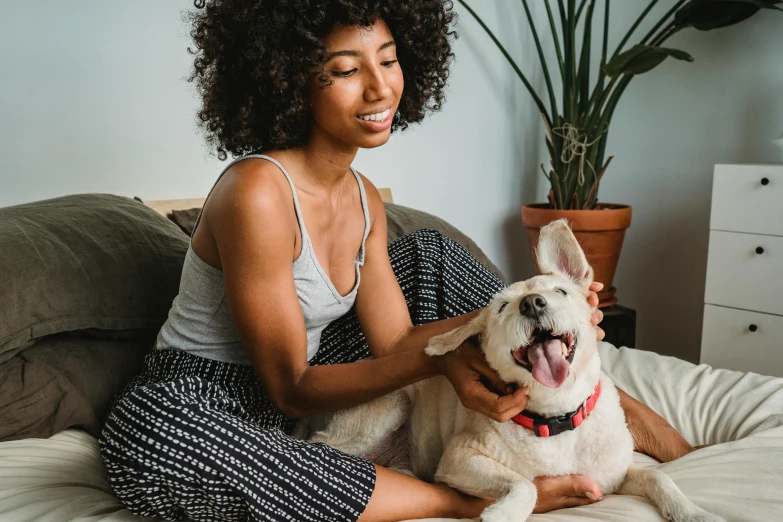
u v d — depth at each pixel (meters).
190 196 2.29
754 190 2.36
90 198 1.76
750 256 2.40
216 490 1.05
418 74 1.43
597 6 3.07
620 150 3.09
